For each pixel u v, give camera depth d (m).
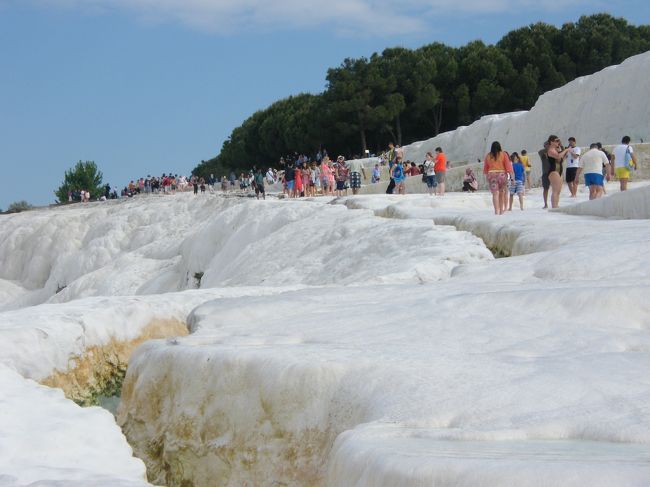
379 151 69.06
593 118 43.88
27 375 10.97
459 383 6.36
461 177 36.94
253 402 7.44
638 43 68.06
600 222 15.54
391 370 6.79
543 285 9.87
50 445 7.23
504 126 50.59
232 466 7.51
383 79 66.06
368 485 4.79
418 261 14.53
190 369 8.12
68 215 52.19
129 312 12.38
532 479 4.07
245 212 31.02
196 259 32.16
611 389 5.93
